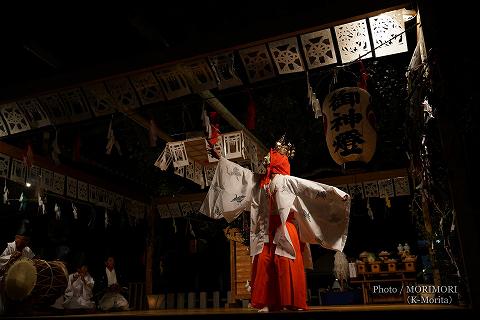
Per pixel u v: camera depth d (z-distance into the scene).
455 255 3.63
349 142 3.74
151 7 5.23
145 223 9.73
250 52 4.25
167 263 10.71
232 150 6.23
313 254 10.52
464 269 3.04
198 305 9.95
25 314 5.58
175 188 10.55
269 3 4.72
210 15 5.34
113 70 4.52
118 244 10.25
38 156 7.10
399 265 7.80
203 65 4.41
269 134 9.02
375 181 8.21
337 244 3.97
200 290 11.08
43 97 5.00
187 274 11.09
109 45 6.00
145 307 9.45
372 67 7.64
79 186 7.90
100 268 10.05
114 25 5.61
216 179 4.54
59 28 5.62
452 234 3.65
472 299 2.95
